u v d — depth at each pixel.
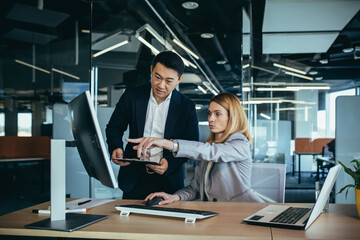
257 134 5.14
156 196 1.60
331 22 4.86
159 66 1.83
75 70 6.95
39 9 6.54
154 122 2.09
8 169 5.36
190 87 6.86
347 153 2.67
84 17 6.57
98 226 1.18
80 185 3.98
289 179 5.06
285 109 5.11
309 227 1.18
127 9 6.29
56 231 1.14
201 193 1.77
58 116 3.81
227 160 1.64
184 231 1.11
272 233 1.09
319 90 5.06
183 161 2.00
